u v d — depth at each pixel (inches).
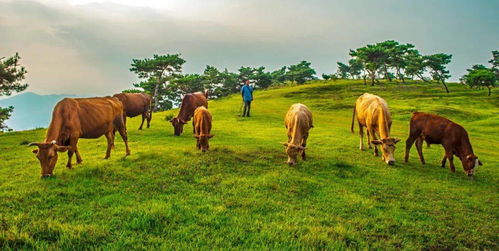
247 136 618.8
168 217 229.9
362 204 284.7
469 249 224.1
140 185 300.7
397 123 1237.7
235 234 211.6
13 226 199.8
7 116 1314.0
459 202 311.7
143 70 2476.6
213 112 1092.5
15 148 505.0
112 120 399.9
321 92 2625.5
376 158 464.8
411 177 382.0
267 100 2016.5
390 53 3110.2
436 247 224.4
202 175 340.2
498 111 1801.2
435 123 438.3
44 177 305.1
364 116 489.4
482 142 814.5
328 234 220.1
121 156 409.7
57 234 197.6
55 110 333.1
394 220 257.4
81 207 245.6
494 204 312.3
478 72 2647.6
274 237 209.3
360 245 212.5
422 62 3122.5
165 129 718.5
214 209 251.1
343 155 475.2
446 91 2701.8
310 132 711.7
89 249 184.1
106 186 294.4
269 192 300.2
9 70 1155.9
